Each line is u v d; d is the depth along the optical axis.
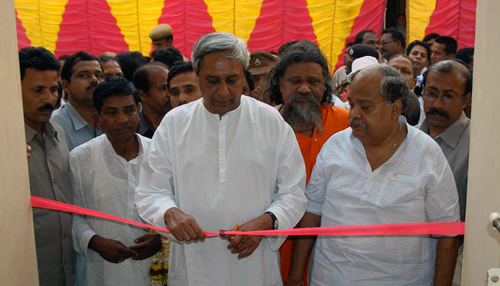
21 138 1.35
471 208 1.27
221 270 1.87
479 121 1.22
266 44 5.41
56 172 2.10
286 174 1.87
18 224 1.32
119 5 5.23
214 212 1.81
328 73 2.34
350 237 1.79
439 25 5.50
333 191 1.86
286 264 2.31
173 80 2.73
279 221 1.76
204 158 1.80
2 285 1.22
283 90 2.29
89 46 5.31
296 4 5.32
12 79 1.30
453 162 2.17
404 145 1.77
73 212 2.02
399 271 1.75
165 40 4.88
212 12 5.30
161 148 1.85
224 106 1.74
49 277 2.04
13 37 1.31
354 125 1.72
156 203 1.77
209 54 1.67
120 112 2.07
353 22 5.36
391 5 7.65
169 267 1.99
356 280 1.78
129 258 2.14
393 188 1.74
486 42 1.17
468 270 1.29
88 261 2.19
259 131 1.85
